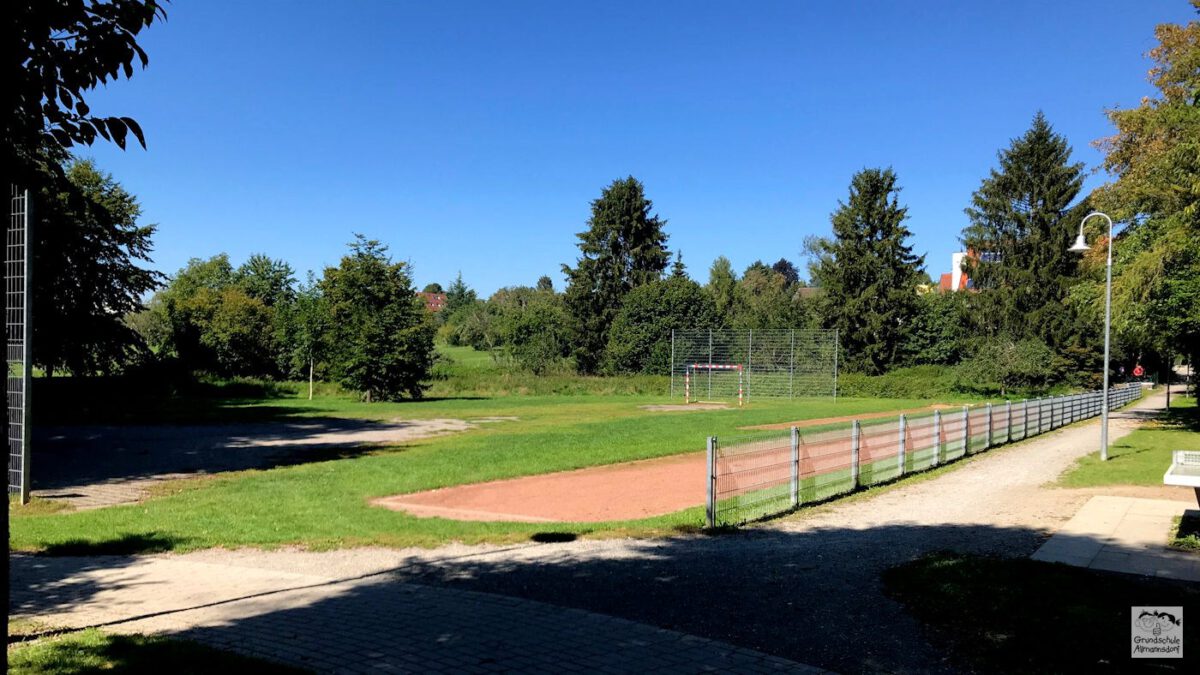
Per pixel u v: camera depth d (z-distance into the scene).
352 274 36.97
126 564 7.85
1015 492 12.63
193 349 46.31
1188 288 22.20
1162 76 27.69
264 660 4.82
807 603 6.21
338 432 22.56
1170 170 23.06
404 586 6.85
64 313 29.41
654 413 31.45
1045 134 52.66
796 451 11.16
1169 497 11.73
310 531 9.44
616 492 12.92
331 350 38.88
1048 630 5.43
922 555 7.93
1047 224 52.19
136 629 5.60
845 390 46.22
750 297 74.25
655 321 55.38
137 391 36.09
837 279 55.19
